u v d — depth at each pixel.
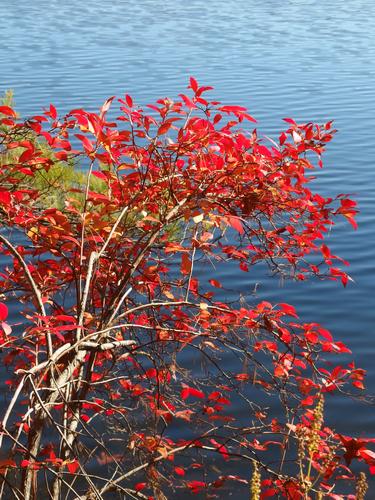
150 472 4.48
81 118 4.25
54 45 41.78
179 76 31.39
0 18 57.53
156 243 5.21
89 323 4.68
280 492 4.54
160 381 5.22
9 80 29.09
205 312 4.89
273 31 51.47
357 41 46.34
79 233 4.96
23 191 4.69
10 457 3.73
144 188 4.71
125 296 4.71
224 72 33.00
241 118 4.48
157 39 45.91
